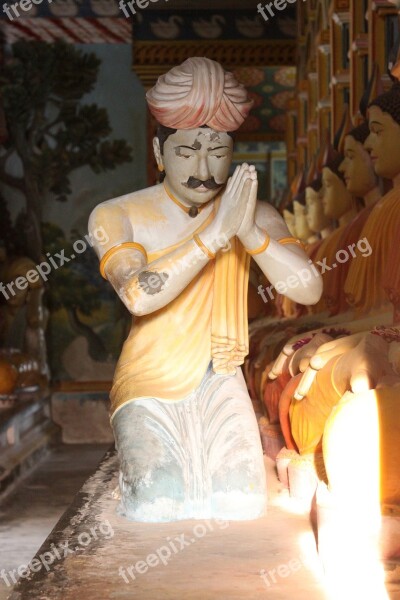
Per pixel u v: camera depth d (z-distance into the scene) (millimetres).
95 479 4137
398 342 3434
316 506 2955
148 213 3633
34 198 12781
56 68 12828
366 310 4969
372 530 2701
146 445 3373
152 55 12836
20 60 12797
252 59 13008
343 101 8438
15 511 7891
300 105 12102
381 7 6488
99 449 11648
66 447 11836
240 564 2818
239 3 12930
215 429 3455
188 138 3494
